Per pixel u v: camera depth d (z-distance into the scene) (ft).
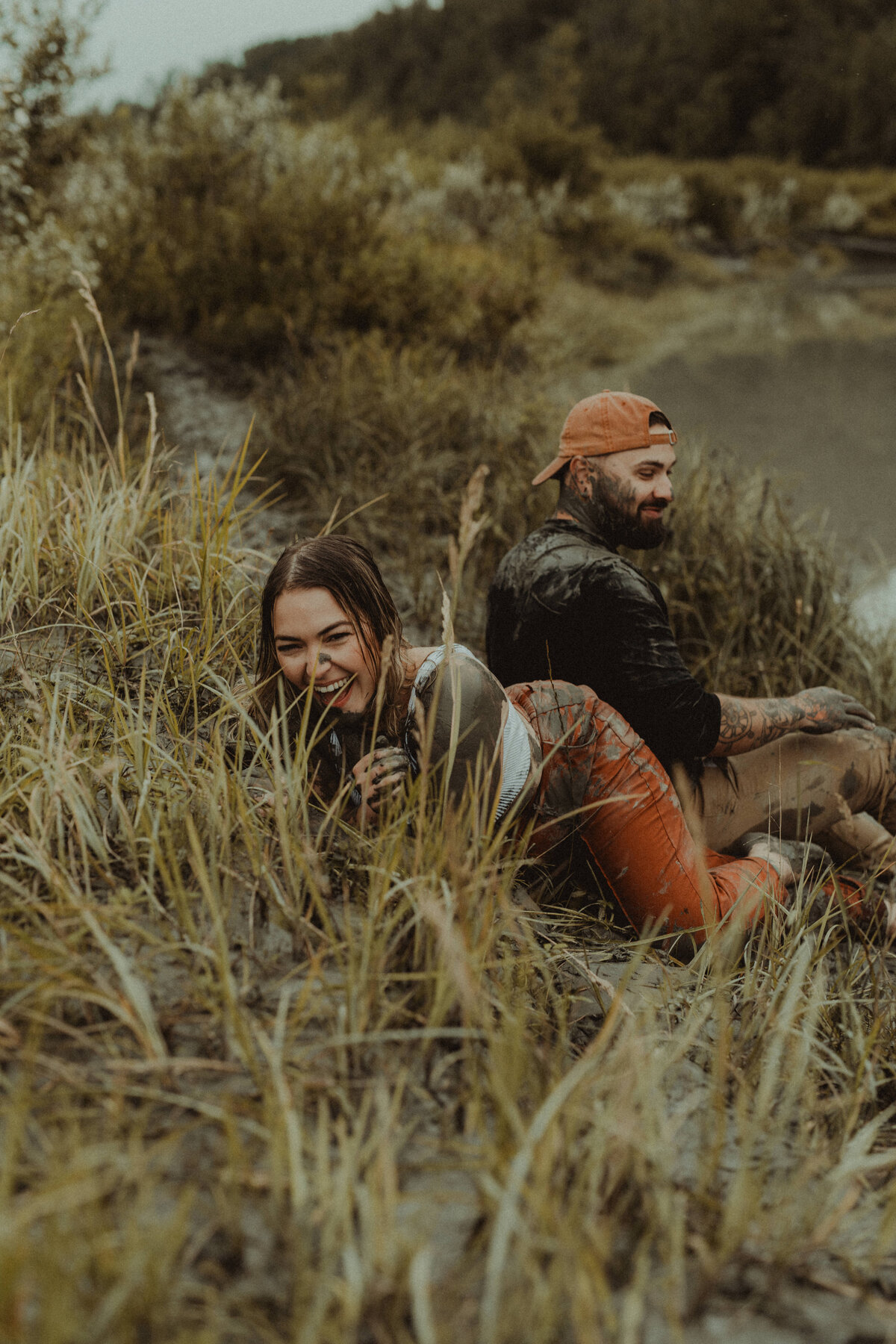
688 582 13.05
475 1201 3.99
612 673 7.55
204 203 25.27
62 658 7.63
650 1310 3.81
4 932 4.97
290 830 5.85
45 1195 3.39
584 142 69.00
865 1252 4.42
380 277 23.03
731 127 163.94
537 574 7.80
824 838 8.52
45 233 18.30
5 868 5.32
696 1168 4.67
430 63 225.35
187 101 29.09
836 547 20.04
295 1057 4.60
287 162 29.63
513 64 211.41
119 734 6.41
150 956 4.96
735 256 87.51
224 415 17.80
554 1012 5.71
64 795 5.58
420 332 22.58
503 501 14.82
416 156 65.00
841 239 103.19
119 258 22.15
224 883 5.54
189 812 5.90
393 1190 3.74
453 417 17.54
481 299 24.54
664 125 161.27
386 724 6.24
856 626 14.29
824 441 28.45
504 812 6.12
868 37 163.12
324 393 17.11
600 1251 3.76
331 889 5.84
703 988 6.25
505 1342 3.44
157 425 16.33
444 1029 4.78
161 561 9.06
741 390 35.22
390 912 5.63
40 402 13.20
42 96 19.63
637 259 67.05
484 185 61.36
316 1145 4.25
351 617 6.01
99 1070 4.39
